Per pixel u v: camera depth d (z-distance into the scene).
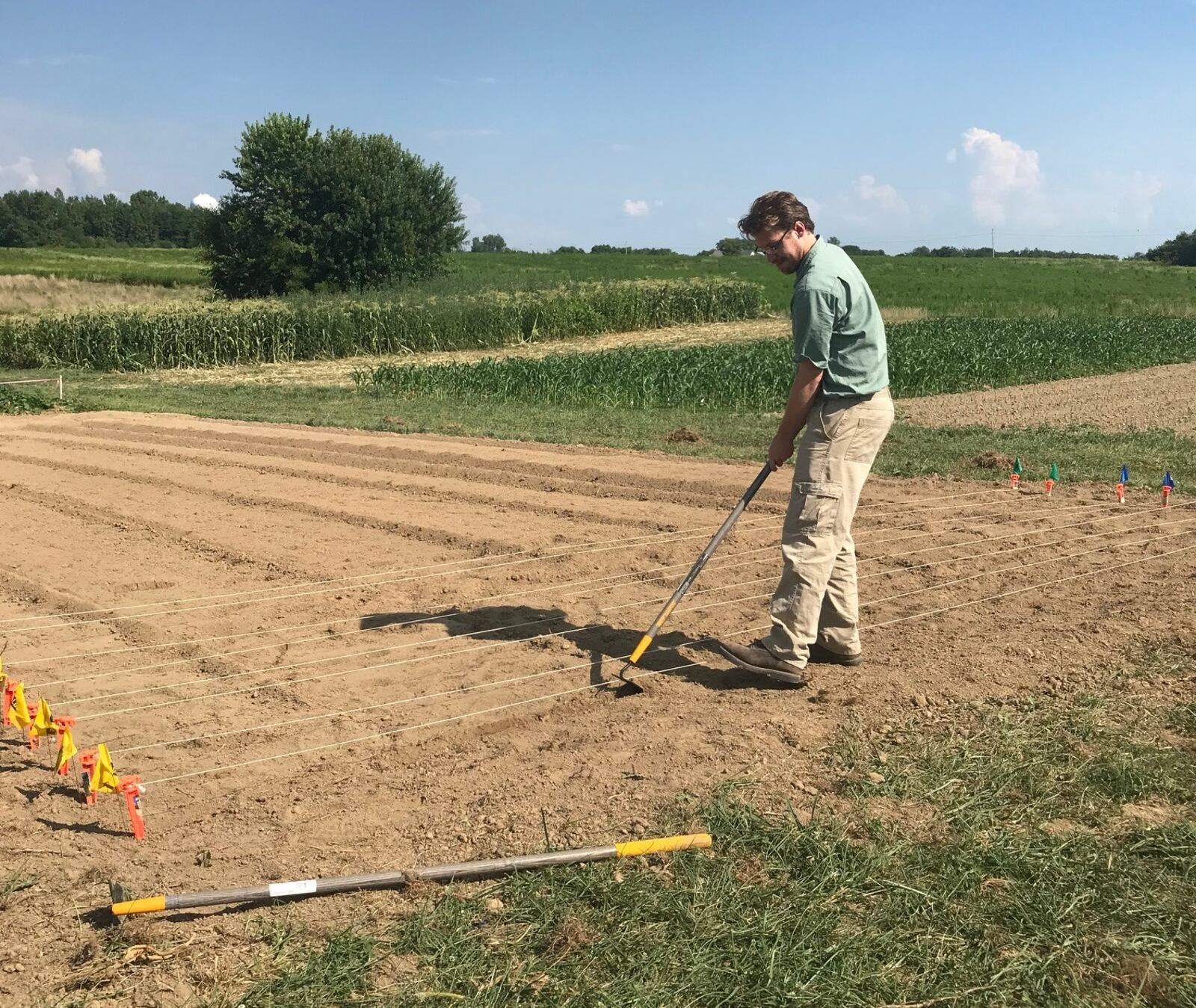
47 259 81.62
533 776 3.86
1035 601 5.89
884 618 5.67
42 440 13.07
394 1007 2.59
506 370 19.58
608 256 85.00
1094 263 88.19
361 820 3.57
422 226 51.41
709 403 17.02
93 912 3.04
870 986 2.63
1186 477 9.82
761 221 4.50
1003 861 3.16
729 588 6.32
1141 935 2.80
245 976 2.74
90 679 4.97
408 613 5.93
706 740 4.12
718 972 2.70
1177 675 4.66
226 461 11.27
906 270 74.25
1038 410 16.00
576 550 7.34
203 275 64.00
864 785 3.67
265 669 5.08
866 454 4.61
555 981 2.68
